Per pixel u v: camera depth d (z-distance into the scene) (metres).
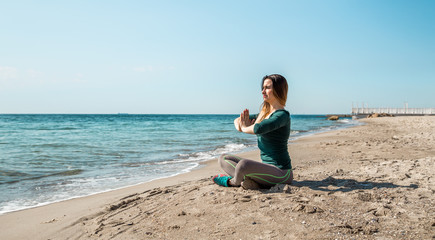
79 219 3.29
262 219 2.53
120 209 3.48
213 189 3.69
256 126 3.07
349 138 13.44
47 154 9.84
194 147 12.10
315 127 29.69
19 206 4.18
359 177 4.16
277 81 3.21
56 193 4.95
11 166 7.61
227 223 2.52
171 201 3.43
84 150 10.95
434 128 19.97
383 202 2.85
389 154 7.49
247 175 3.32
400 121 34.53
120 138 16.20
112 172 6.85
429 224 2.24
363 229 2.19
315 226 2.31
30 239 2.84
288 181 3.53
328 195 3.14
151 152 10.53
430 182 3.67
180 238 2.32
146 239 2.38
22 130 23.83
